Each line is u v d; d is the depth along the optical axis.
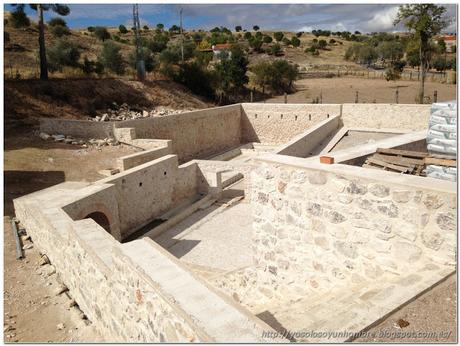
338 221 6.57
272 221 7.85
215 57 75.12
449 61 62.06
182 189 20.03
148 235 15.83
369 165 8.45
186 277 4.78
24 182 16.11
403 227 5.72
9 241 11.73
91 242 7.41
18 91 26.91
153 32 94.81
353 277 6.50
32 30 53.03
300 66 76.19
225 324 3.81
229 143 33.44
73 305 8.59
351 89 51.47
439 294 4.80
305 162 7.30
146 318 4.97
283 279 7.85
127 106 33.59
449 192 5.16
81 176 17.20
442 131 7.96
